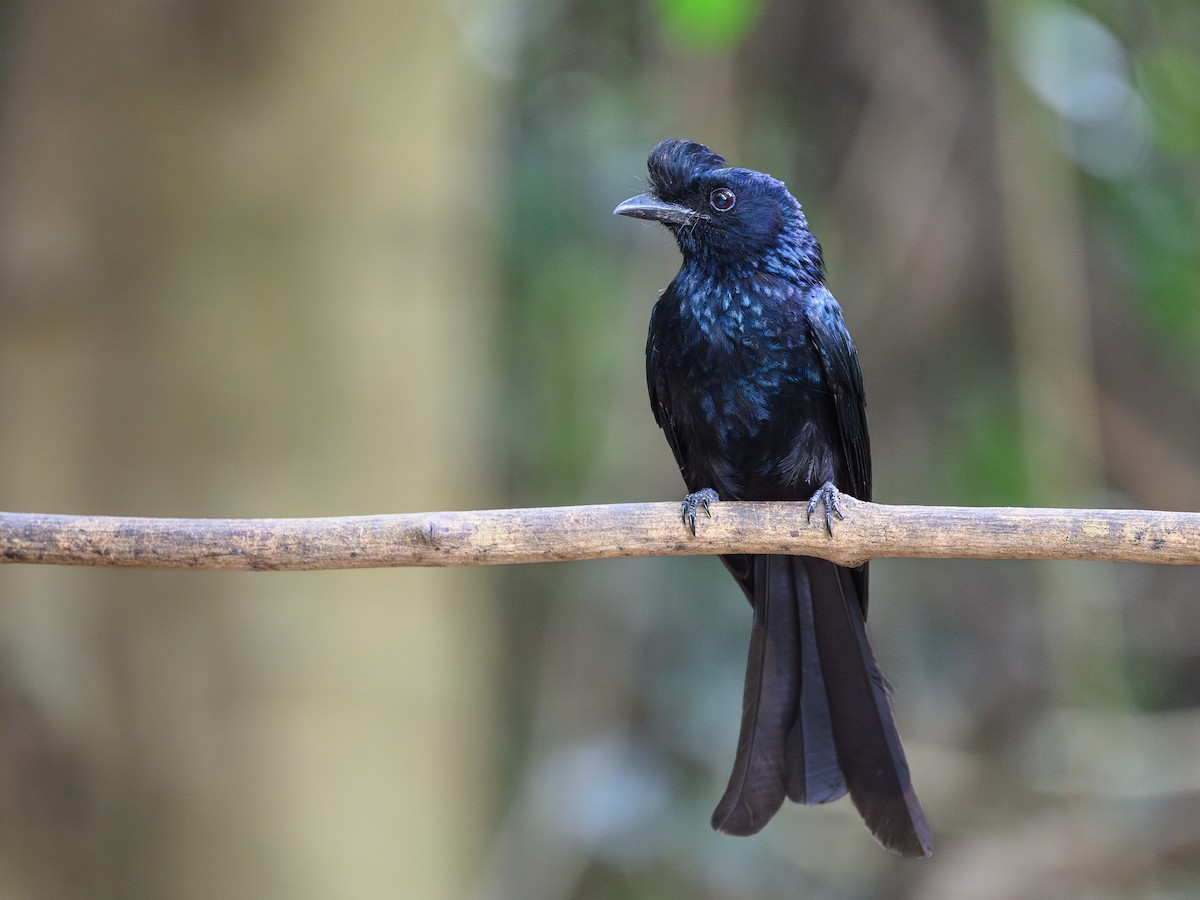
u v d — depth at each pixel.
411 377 11.27
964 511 7.27
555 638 13.92
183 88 11.00
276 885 10.65
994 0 12.45
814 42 13.00
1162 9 13.62
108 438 10.87
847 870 13.45
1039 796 13.48
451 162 11.71
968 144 12.70
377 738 10.88
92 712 10.67
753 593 9.35
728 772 13.51
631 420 13.18
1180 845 12.88
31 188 11.05
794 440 9.45
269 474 10.88
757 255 9.41
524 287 14.53
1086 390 12.26
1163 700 15.06
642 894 13.48
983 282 12.87
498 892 12.94
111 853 10.64
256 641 10.75
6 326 10.91
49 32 11.17
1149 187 13.97
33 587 10.74
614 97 14.64
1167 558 6.92
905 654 14.32
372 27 11.22
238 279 10.96
